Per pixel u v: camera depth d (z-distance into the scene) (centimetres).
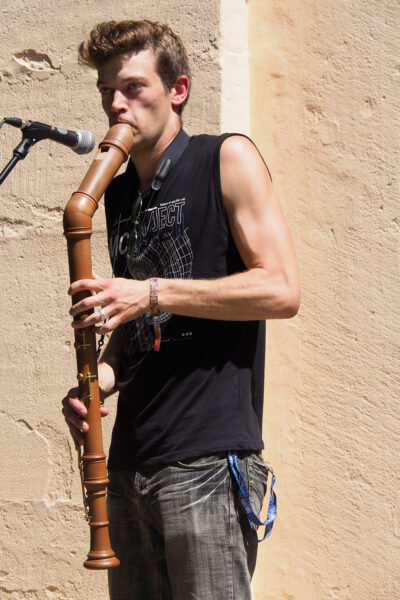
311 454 376
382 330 369
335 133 385
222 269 276
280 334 385
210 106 397
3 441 429
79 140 304
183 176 283
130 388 283
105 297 258
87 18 433
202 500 265
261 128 399
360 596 365
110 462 288
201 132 397
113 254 307
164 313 277
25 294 433
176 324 275
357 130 381
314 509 374
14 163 298
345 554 368
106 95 293
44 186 435
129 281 264
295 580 375
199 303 265
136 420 278
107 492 292
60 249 429
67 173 431
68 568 412
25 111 444
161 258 284
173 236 281
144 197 289
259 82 402
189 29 406
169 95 294
